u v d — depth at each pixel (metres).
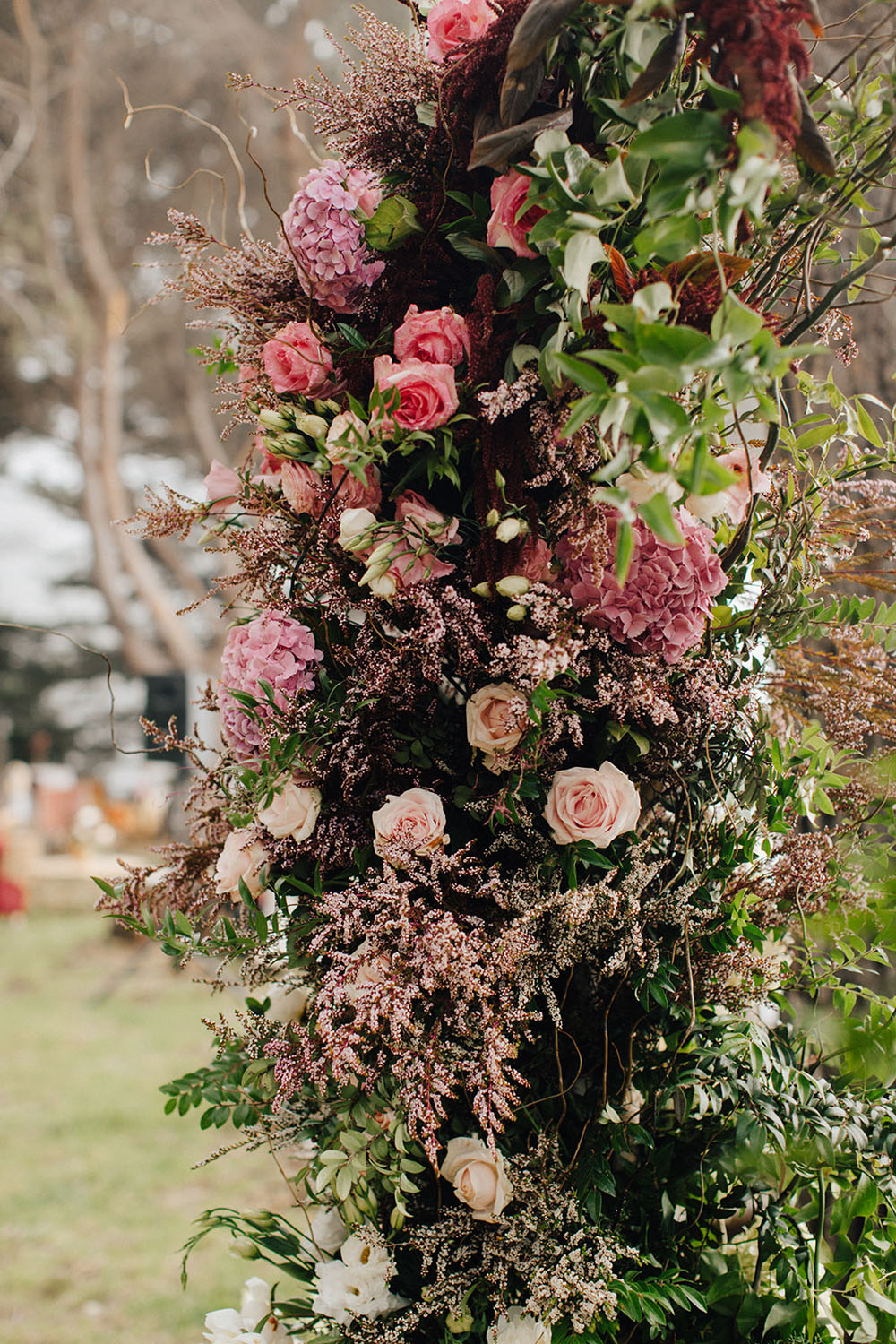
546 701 0.76
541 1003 0.88
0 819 9.27
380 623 0.86
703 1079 0.84
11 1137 3.82
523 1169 0.82
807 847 0.87
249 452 1.02
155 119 8.98
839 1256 0.87
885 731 0.93
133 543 9.85
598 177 0.69
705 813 0.87
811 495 0.92
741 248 0.85
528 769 0.81
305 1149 1.00
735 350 0.64
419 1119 0.74
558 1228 0.81
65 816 11.49
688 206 0.63
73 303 8.84
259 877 0.86
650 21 0.71
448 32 0.88
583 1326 0.77
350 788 0.85
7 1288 2.79
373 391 0.81
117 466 9.70
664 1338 0.86
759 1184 0.87
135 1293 2.76
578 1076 0.87
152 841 9.70
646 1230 0.85
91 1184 3.44
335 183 0.91
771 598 0.91
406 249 0.90
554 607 0.79
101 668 14.80
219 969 0.88
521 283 0.80
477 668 0.84
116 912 0.92
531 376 0.78
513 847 0.83
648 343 0.62
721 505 0.80
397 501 0.88
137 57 8.94
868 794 0.93
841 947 0.89
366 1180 0.86
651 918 0.82
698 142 0.61
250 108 7.88
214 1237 3.08
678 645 0.81
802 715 1.00
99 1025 5.29
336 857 0.85
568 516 0.80
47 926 8.07
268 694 0.82
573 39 0.81
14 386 10.31
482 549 0.83
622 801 0.80
